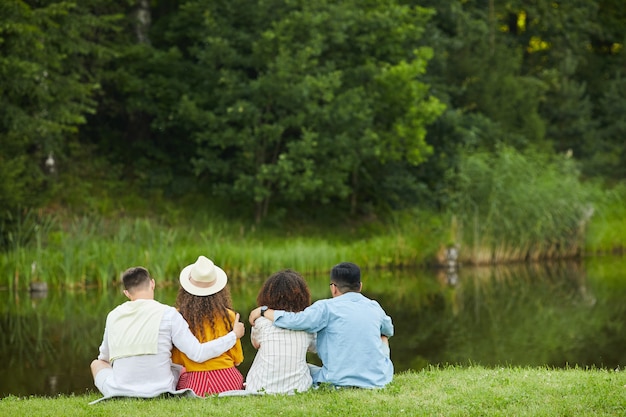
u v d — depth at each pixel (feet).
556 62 137.08
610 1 150.41
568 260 94.02
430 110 90.63
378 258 85.97
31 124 72.43
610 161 127.75
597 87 142.82
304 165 84.69
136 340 24.77
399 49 94.79
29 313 57.47
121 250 71.26
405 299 63.98
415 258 86.94
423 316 55.88
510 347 44.65
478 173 91.61
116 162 94.48
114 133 98.17
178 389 25.55
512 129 112.68
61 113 76.23
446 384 26.20
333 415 21.99
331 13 89.66
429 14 97.66
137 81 88.89
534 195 91.09
